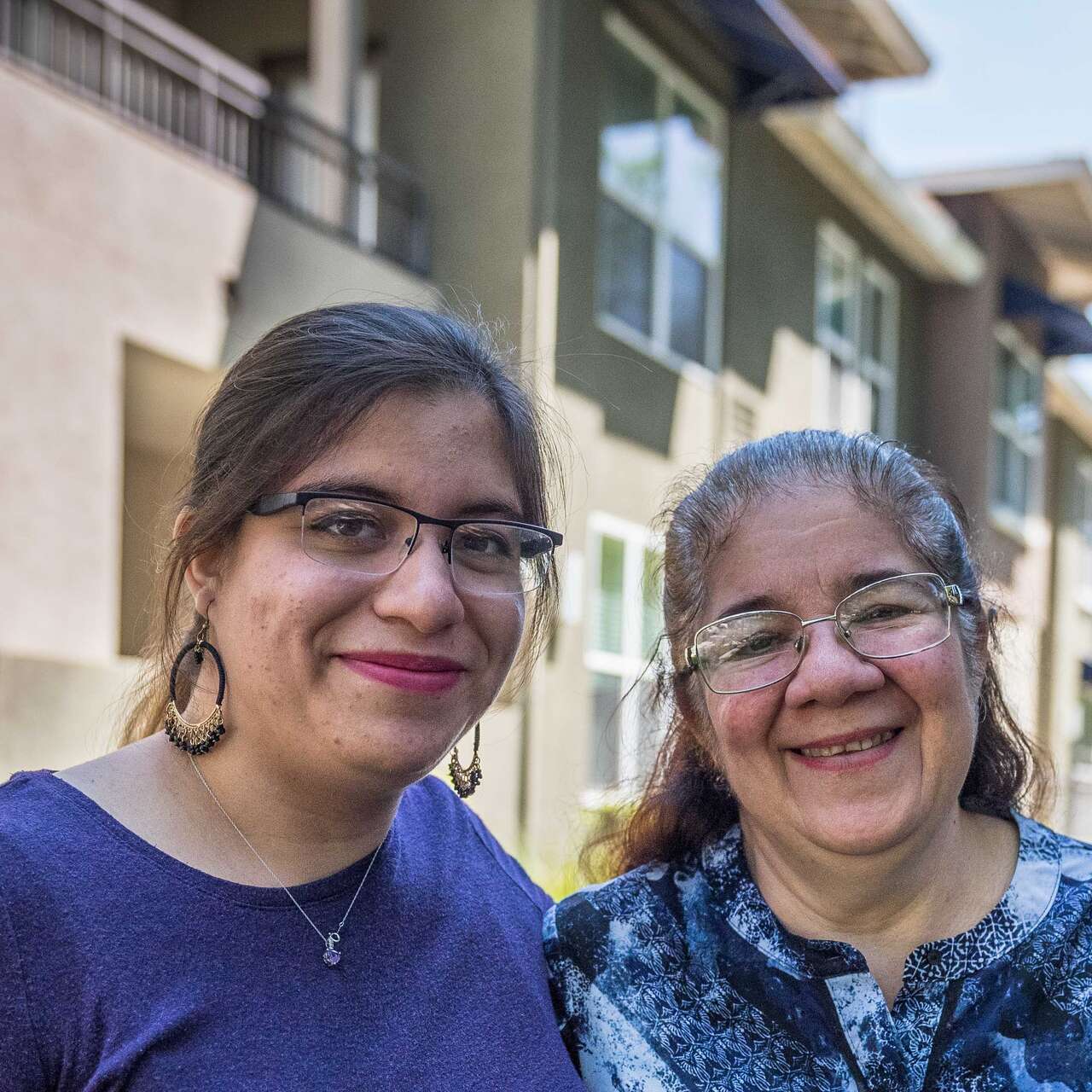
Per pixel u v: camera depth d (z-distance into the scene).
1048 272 17.52
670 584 2.03
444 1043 1.77
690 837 2.12
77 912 1.59
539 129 8.36
